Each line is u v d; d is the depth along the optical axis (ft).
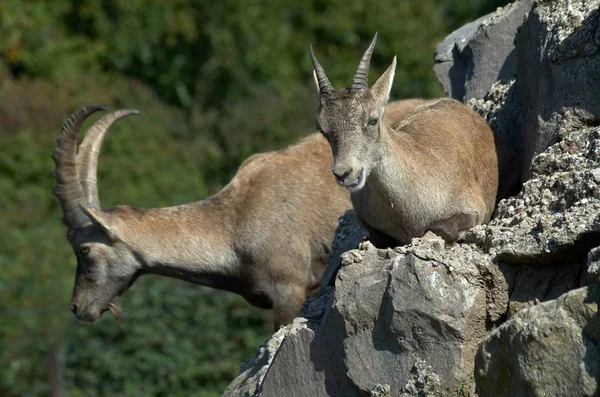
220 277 88.48
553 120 63.05
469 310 52.85
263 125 179.83
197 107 193.36
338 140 60.90
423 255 53.83
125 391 120.78
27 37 204.44
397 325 53.78
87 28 210.18
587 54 61.87
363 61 62.54
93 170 91.86
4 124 182.19
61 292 144.87
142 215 89.51
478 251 55.88
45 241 159.63
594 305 47.47
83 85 192.85
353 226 77.46
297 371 58.08
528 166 66.44
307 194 86.48
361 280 55.77
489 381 50.44
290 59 203.31
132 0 209.15
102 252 89.35
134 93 194.29
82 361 124.26
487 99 74.84
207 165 181.16
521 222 55.36
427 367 53.06
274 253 85.97
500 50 77.36
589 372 47.01
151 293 126.41
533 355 48.32
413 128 66.90
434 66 84.12
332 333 56.70
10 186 173.17
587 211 52.42
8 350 131.23
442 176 64.03
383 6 198.80
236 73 200.23
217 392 119.34
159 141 183.01
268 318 124.77
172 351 122.31
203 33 207.00
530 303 53.21
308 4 207.00
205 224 88.28
